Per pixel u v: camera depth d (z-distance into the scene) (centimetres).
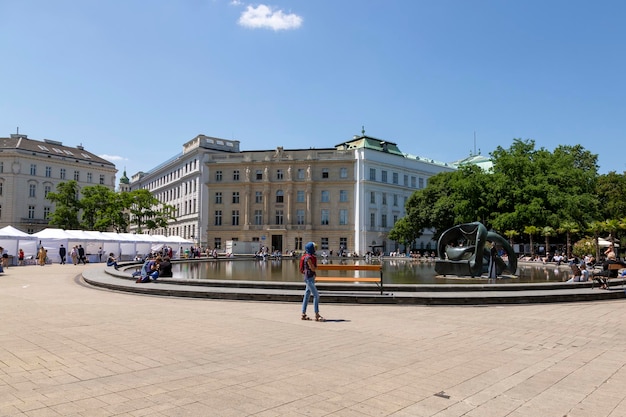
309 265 1029
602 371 627
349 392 523
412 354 712
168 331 877
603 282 1602
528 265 3553
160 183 9594
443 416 454
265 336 841
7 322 956
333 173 7250
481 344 792
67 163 8538
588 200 4256
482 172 4928
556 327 966
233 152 7662
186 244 5569
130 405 469
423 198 6206
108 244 4669
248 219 7294
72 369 601
